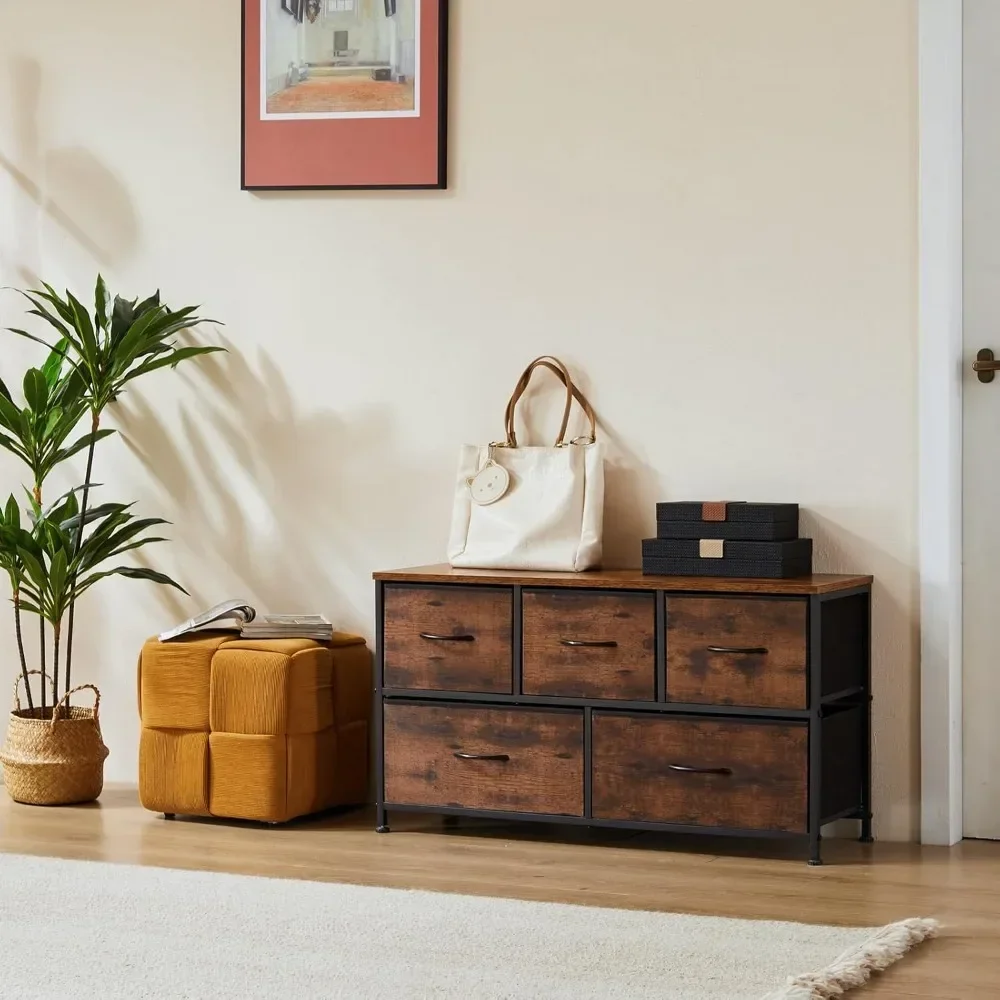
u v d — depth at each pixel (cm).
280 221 421
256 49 419
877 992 257
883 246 370
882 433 370
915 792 368
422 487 411
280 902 309
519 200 400
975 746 372
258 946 280
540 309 399
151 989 257
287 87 416
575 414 396
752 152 380
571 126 395
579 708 359
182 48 429
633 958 273
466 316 405
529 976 263
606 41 391
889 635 369
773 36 378
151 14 431
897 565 369
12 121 444
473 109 403
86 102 438
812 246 376
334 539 419
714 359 384
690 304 386
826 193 374
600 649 356
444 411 408
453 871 338
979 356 368
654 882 329
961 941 286
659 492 389
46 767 403
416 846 362
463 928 291
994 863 347
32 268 444
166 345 412
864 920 299
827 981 256
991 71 367
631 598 354
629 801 354
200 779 380
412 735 372
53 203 441
